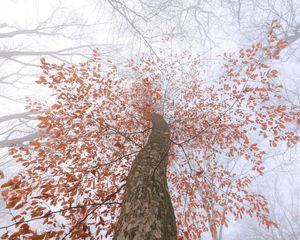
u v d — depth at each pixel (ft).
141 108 24.45
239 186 24.40
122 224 7.40
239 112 23.81
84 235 11.48
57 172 17.43
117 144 18.29
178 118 26.13
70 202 14.24
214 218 23.81
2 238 10.09
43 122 18.67
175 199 22.57
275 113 22.17
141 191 8.52
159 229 6.96
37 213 12.37
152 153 11.66
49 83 20.30
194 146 26.17
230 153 25.39
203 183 23.16
